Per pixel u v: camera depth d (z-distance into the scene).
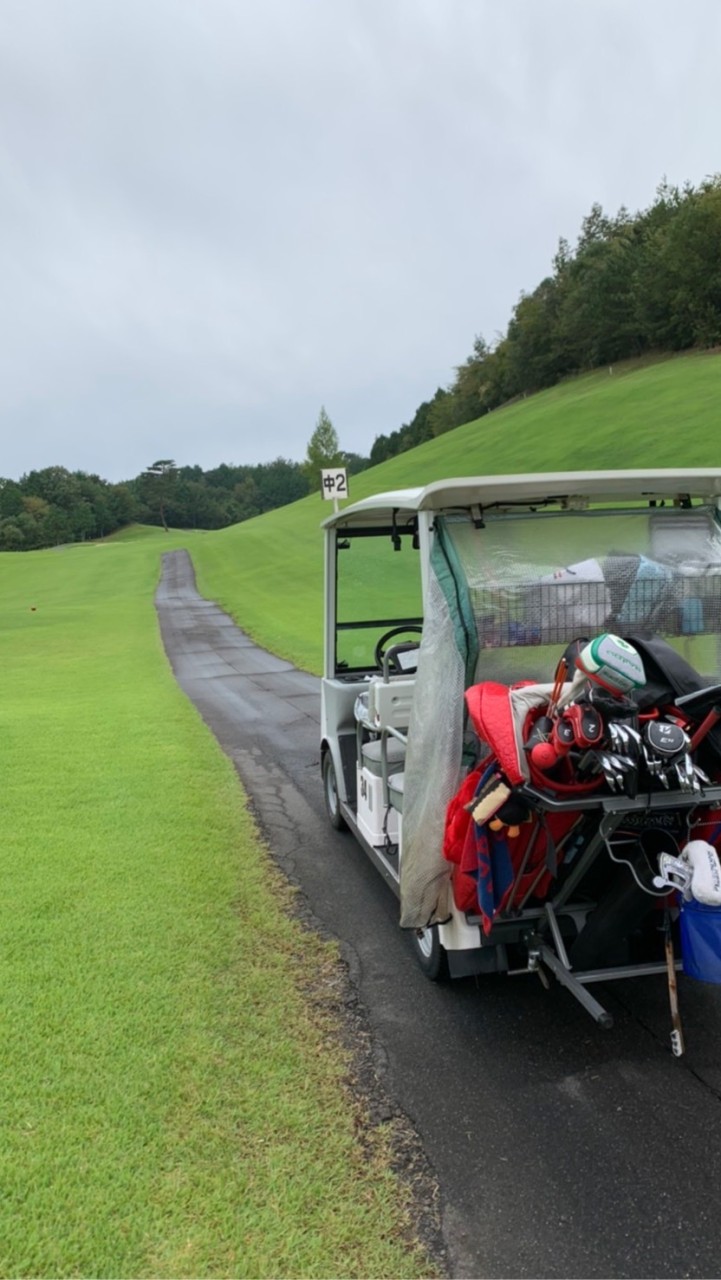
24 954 3.94
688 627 3.55
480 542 3.53
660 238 82.81
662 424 47.78
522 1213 2.50
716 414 45.91
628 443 45.94
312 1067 3.19
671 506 3.84
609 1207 2.52
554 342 95.88
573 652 3.07
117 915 4.39
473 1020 3.56
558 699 2.85
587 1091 3.08
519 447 57.38
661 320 81.50
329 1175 2.63
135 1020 3.41
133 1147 2.71
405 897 3.36
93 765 7.56
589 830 2.92
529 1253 2.36
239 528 71.44
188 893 4.70
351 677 5.98
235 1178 2.60
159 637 21.77
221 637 21.59
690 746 2.69
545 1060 3.28
